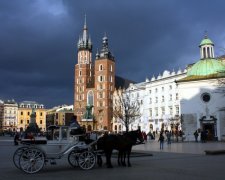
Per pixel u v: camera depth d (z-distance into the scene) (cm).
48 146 1780
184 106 6869
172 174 1581
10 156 2712
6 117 19788
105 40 14338
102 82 13962
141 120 11369
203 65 7031
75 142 1848
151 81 11244
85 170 1775
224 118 6456
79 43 15238
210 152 2870
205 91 6694
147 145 4744
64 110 18400
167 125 10250
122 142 1966
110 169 1811
